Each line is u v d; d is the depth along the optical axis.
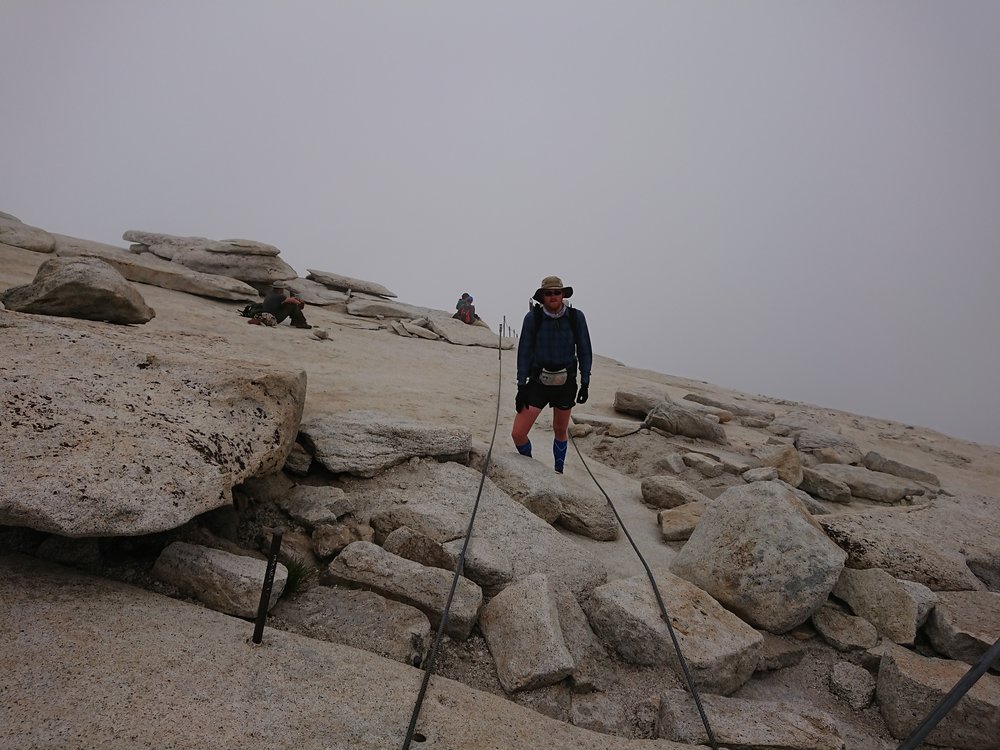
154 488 3.16
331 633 3.29
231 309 15.39
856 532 5.09
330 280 21.34
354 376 10.51
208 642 2.79
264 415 4.31
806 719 3.15
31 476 2.86
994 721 3.19
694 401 14.34
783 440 11.16
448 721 2.60
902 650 3.72
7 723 2.07
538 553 4.55
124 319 6.65
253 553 3.98
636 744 2.73
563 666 3.26
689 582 4.25
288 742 2.27
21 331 4.41
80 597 2.93
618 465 8.35
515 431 6.57
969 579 4.79
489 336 19.83
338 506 4.59
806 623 4.27
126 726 2.17
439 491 5.10
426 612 3.66
